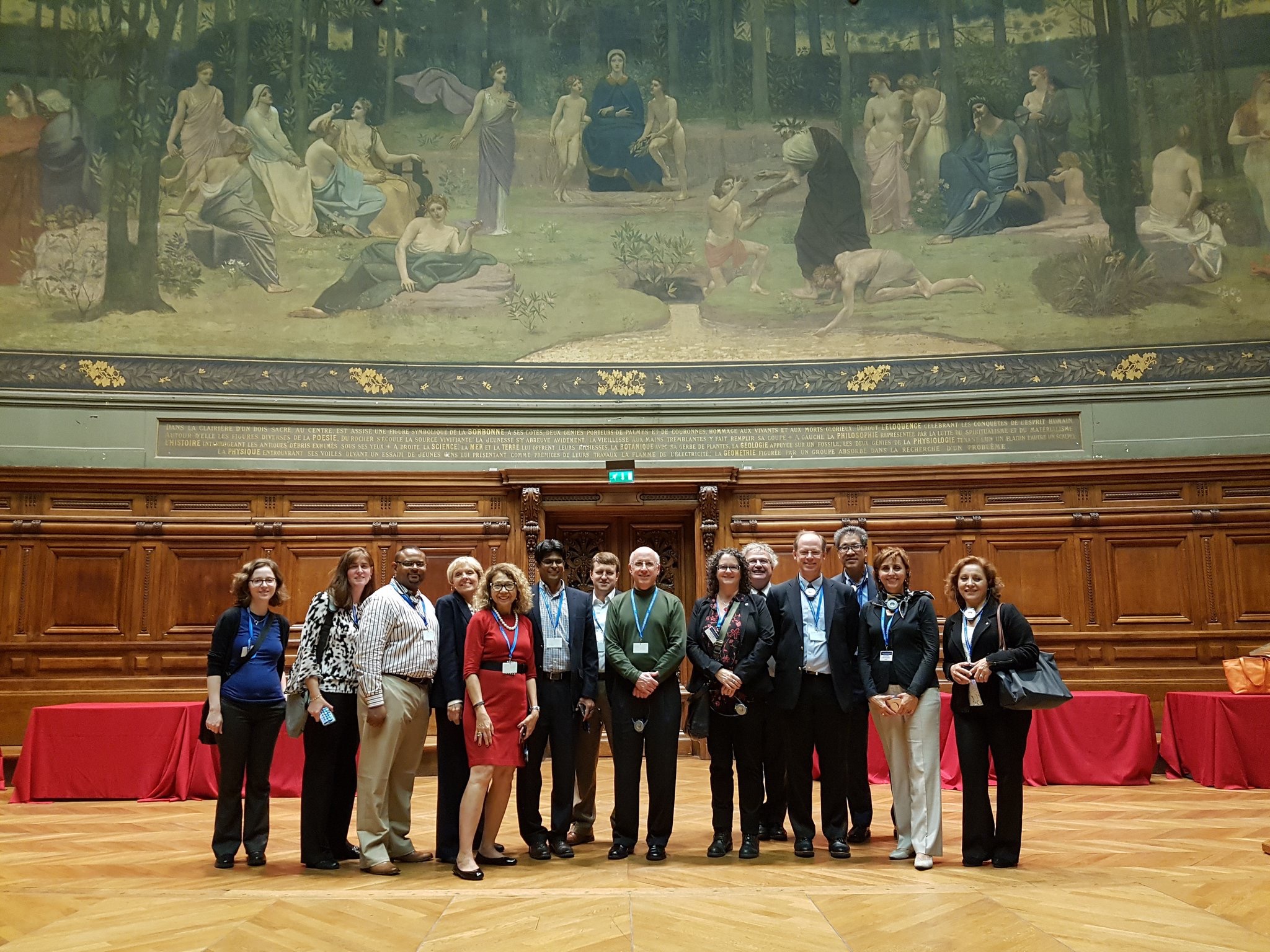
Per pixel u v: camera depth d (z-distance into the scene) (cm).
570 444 1169
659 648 588
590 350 1202
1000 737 555
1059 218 1207
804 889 492
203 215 1168
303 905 465
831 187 1245
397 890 497
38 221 1128
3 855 591
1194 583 1059
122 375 1109
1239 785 820
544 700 591
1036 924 423
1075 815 703
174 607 1045
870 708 591
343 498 1101
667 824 574
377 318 1183
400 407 1155
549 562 609
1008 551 1095
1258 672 869
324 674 565
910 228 1227
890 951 389
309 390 1147
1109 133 1217
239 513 1078
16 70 1153
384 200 1212
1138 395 1138
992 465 1108
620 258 1230
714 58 1266
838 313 1213
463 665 576
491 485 1117
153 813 741
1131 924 422
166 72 1188
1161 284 1170
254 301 1162
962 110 1245
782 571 1111
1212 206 1179
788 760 587
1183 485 1080
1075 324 1178
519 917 442
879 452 1166
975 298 1200
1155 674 1050
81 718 802
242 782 565
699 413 1179
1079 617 1071
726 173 1251
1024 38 1248
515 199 1235
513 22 1261
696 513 1123
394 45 1248
